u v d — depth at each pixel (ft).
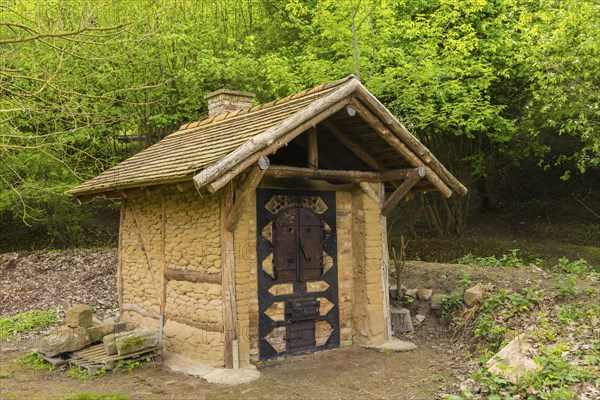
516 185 67.51
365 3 38.42
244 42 47.24
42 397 20.38
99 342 26.96
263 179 25.43
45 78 24.36
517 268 35.01
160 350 25.81
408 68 39.09
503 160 62.90
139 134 51.55
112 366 24.07
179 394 20.89
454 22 41.93
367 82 39.22
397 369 24.31
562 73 36.52
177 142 31.89
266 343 25.58
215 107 35.29
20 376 23.70
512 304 28.17
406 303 33.04
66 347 25.34
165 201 28.04
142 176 26.07
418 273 35.65
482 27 43.34
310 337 27.14
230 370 23.09
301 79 41.55
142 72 45.65
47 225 54.75
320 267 27.66
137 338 24.90
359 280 28.60
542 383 19.03
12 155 36.70
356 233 28.89
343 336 28.43
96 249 53.06
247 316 24.14
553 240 54.54
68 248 55.67
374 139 26.78
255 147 20.97
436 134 52.03
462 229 56.03
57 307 37.65
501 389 19.42
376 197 28.81
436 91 39.29
